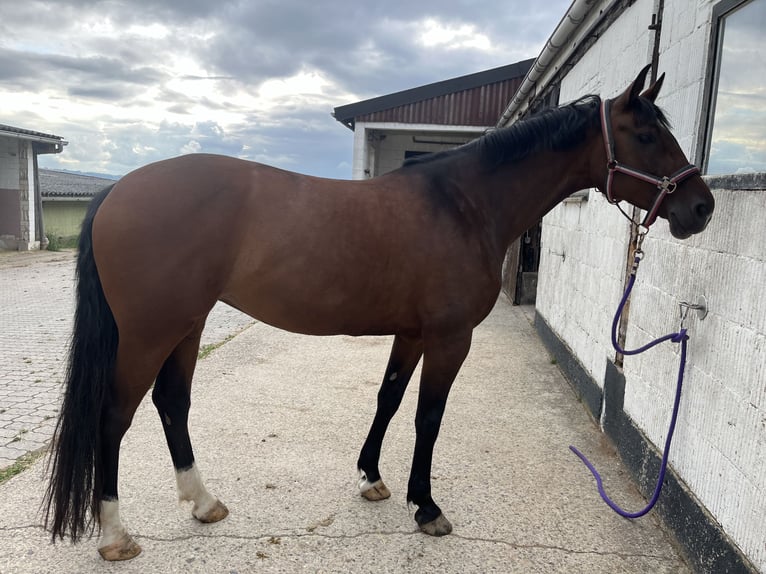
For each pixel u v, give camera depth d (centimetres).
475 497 260
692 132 242
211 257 197
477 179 233
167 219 192
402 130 1189
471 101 1144
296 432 329
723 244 208
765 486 171
